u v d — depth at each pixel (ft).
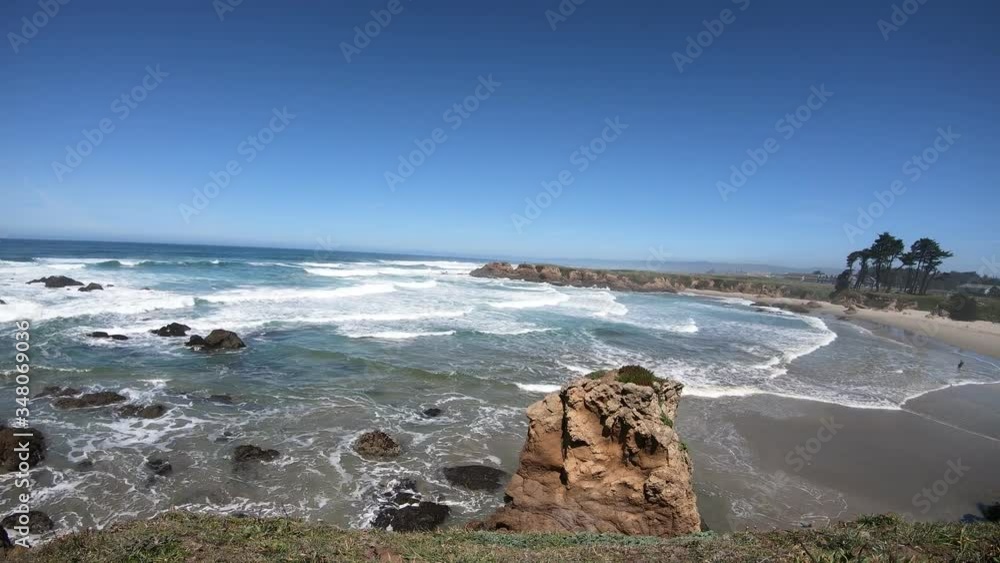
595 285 280.10
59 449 43.01
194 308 102.37
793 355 103.24
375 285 164.14
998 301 226.58
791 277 476.13
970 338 156.56
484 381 69.00
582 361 83.20
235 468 42.16
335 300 126.52
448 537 28.02
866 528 25.13
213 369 66.28
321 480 41.52
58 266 144.97
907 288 298.56
